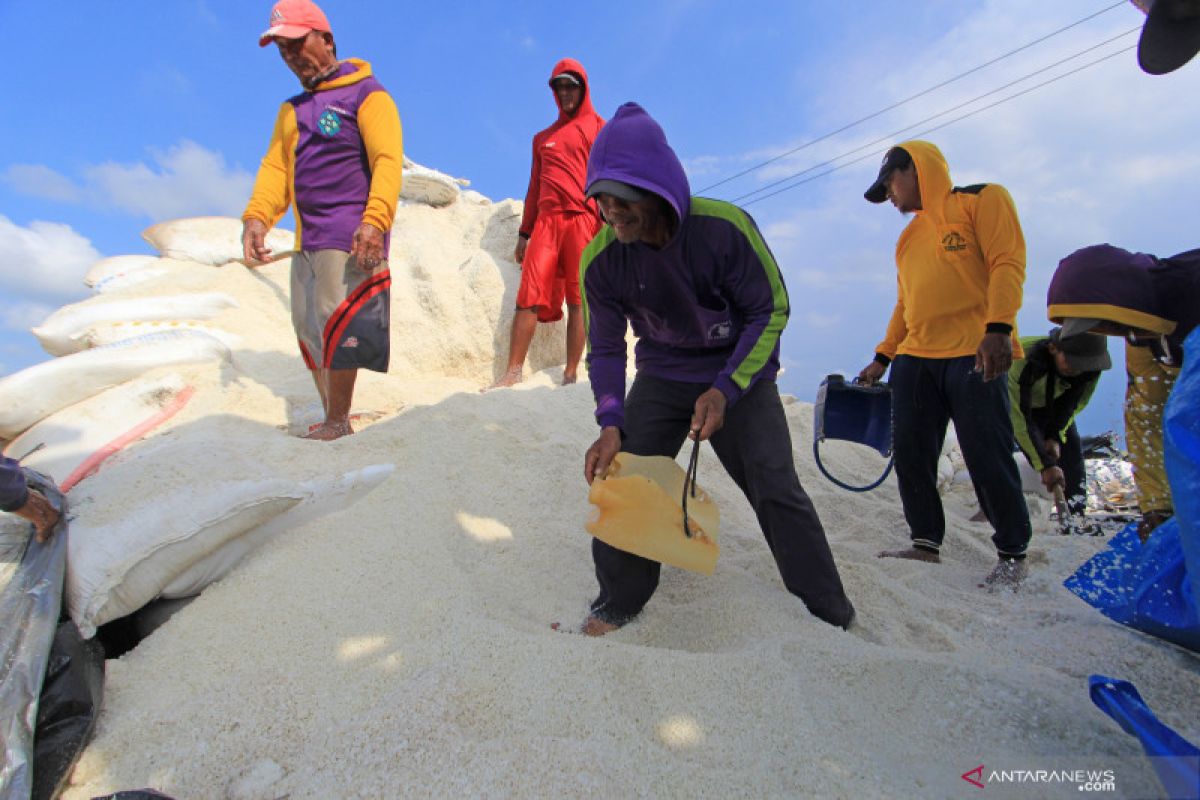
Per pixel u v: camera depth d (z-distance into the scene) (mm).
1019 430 3953
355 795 1522
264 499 2279
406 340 5055
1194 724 1855
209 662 1942
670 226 2141
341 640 2049
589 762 1584
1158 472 2875
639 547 2150
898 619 2504
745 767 1607
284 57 3430
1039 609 2684
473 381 5199
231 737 1706
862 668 1977
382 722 1697
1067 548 3387
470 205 6586
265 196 3564
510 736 1677
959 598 2852
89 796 1578
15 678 1646
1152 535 2281
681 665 1916
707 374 2504
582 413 4523
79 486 2354
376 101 3389
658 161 2004
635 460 2324
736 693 1836
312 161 3367
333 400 3428
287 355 4430
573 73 4902
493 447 3449
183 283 4773
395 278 5336
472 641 2004
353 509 2672
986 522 4246
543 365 5465
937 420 3240
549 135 5125
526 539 2842
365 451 3170
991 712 1826
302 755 1651
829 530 3854
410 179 6207
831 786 1556
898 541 3697
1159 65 1754
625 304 2436
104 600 1960
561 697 1791
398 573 2375
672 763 1604
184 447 2512
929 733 1778
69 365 3459
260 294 4891
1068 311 2449
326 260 3350
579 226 4938
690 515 2219
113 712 1783
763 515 2432
